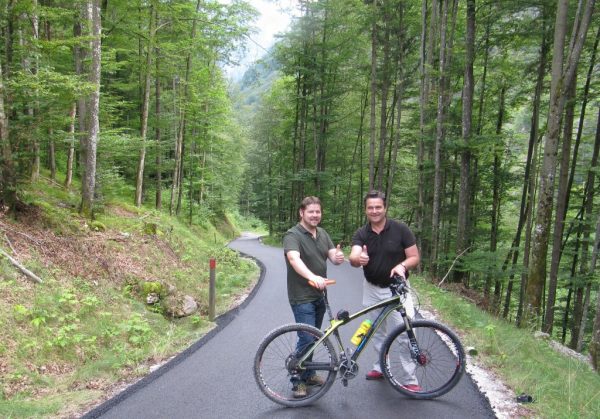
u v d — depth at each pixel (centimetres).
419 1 1761
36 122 805
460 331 659
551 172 925
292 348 397
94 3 1014
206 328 700
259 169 4997
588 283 1355
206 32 1917
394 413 366
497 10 1257
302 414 370
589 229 1526
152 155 2127
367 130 2830
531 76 1585
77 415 380
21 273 619
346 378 390
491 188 1898
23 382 441
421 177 1595
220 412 378
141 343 599
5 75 770
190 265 1158
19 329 511
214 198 3219
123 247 952
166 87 2555
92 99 1036
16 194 787
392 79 2231
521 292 1523
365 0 1884
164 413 377
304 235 409
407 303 417
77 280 693
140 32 1673
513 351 546
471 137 1312
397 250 413
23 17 939
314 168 3089
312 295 406
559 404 384
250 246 2703
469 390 412
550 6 1197
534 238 953
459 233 1370
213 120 2584
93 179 1057
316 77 2494
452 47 1477
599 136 1518
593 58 1319
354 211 3325
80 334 551
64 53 1270
